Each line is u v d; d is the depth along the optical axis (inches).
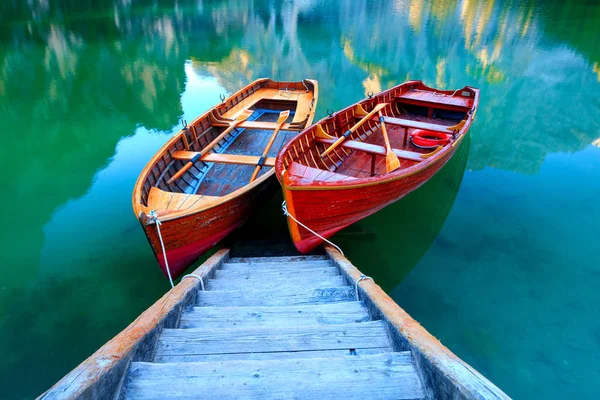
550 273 258.1
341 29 1093.1
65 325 220.8
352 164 329.1
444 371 85.1
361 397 94.3
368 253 278.2
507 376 194.5
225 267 229.5
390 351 121.8
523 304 235.5
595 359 202.4
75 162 416.2
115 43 911.0
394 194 270.4
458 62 797.2
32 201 342.3
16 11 1274.6
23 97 597.9
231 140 369.7
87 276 255.6
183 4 1460.4
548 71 732.0
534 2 1464.1
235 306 165.9
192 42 936.3
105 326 220.5
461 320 226.2
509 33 1013.8
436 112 438.3
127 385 95.8
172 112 552.7
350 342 124.8
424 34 1026.1
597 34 992.9
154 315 128.7
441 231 297.9
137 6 1411.2
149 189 248.1
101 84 657.0
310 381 97.7
